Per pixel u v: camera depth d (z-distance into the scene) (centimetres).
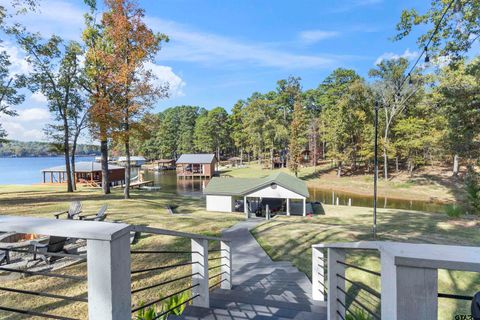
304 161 4872
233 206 1969
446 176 2997
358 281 616
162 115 8938
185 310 361
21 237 802
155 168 6109
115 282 140
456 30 1128
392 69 2998
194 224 1223
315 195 2911
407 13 1201
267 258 799
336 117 3544
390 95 3016
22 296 505
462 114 1440
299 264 738
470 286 596
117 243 141
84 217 1029
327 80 5131
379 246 140
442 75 2095
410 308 121
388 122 3111
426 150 3128
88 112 1752
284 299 478
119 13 1547
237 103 6775
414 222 1362
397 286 122
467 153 1479
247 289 538
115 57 1598
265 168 5047
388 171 3603
